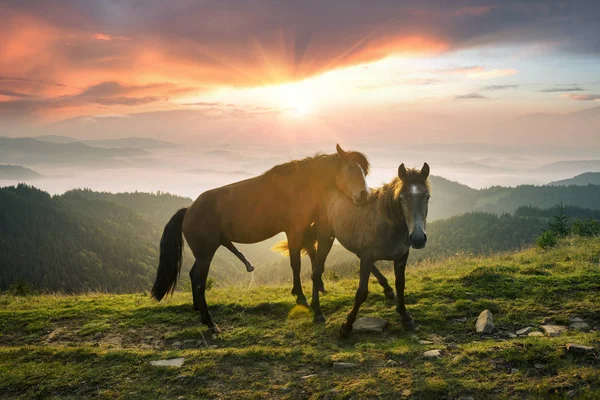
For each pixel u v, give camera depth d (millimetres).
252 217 7910
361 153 7562
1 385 5770
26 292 14633
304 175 7844
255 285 11172
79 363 6309
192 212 8070
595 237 13570
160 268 8312
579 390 4418
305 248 8484
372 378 5172
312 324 7297
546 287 7781
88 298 10656
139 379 5746
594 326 6344
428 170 5980
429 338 6461
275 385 5371
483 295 7797
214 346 6906
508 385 4773
